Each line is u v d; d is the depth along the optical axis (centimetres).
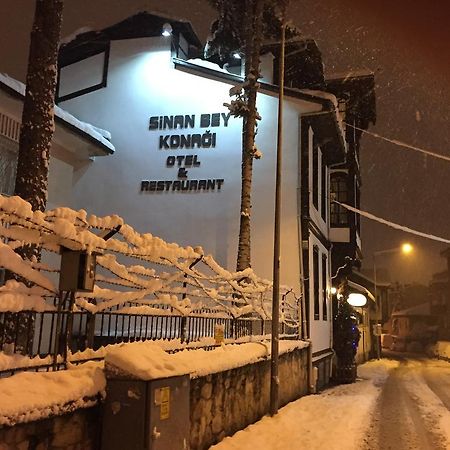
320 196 2027
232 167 1775
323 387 1778
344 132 2234
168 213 1784
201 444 705
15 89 1163
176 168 1812
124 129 1884
